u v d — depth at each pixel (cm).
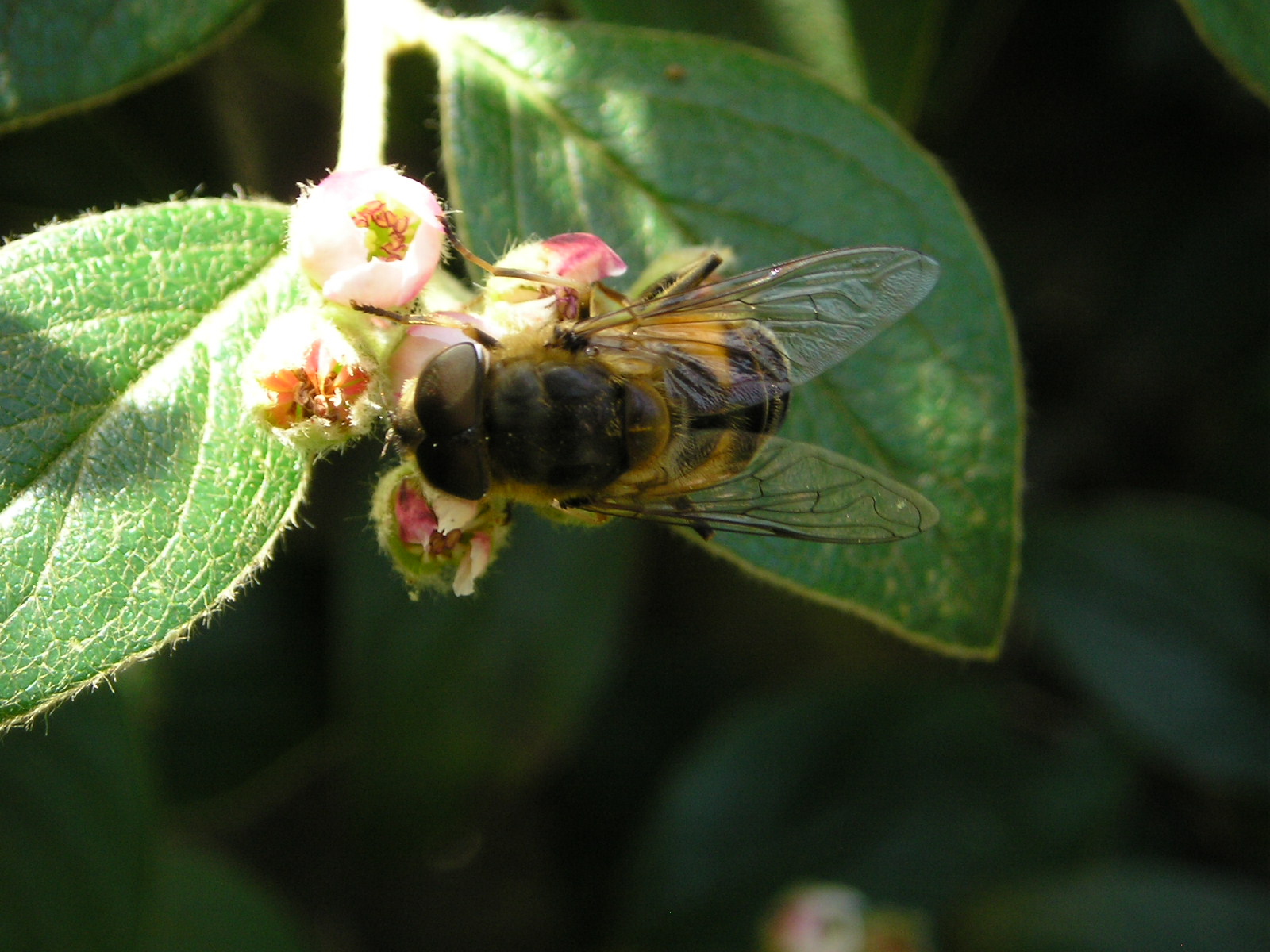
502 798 17
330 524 17
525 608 16
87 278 12
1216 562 17
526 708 16
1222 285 20
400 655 16
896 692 17
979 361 13
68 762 15
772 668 19
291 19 15
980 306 13
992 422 13
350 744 16
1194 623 17
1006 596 13
